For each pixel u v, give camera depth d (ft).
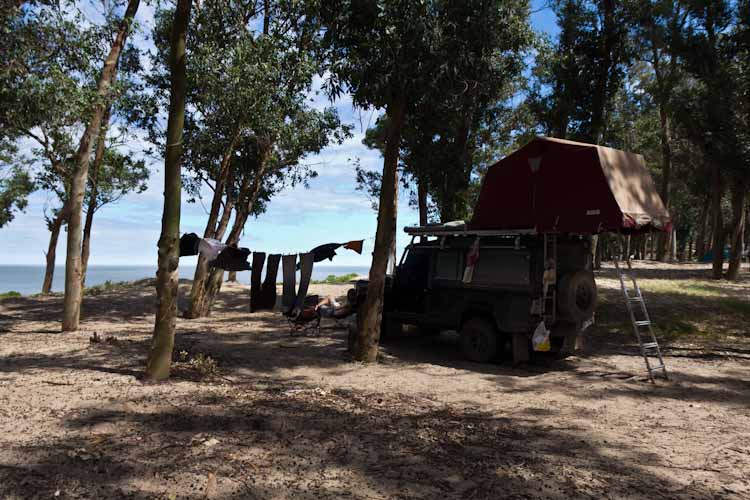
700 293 56.70
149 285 78.02
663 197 111.04
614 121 91.91
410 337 41.63
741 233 79.25
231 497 12.68
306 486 13.44
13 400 21.33
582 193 29.55
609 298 53.26
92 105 40.27
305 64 48.37
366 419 19.93
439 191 63.46
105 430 17.71
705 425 19.98
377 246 32.14
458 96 33.60
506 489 13.52
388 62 29.81
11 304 62.69
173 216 25.90
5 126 39.91
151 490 13.04
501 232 31.30
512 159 32.60
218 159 57.52
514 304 30.73
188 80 48.26
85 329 45.29
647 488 13.74
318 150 56.95
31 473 13.98
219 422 18.92
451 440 17.54
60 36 37.22
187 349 34.42
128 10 44.09
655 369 28.30
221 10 46.57
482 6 30.45
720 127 70.74
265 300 32.65
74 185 43.62
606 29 56.75
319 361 31.91
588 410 22.08
